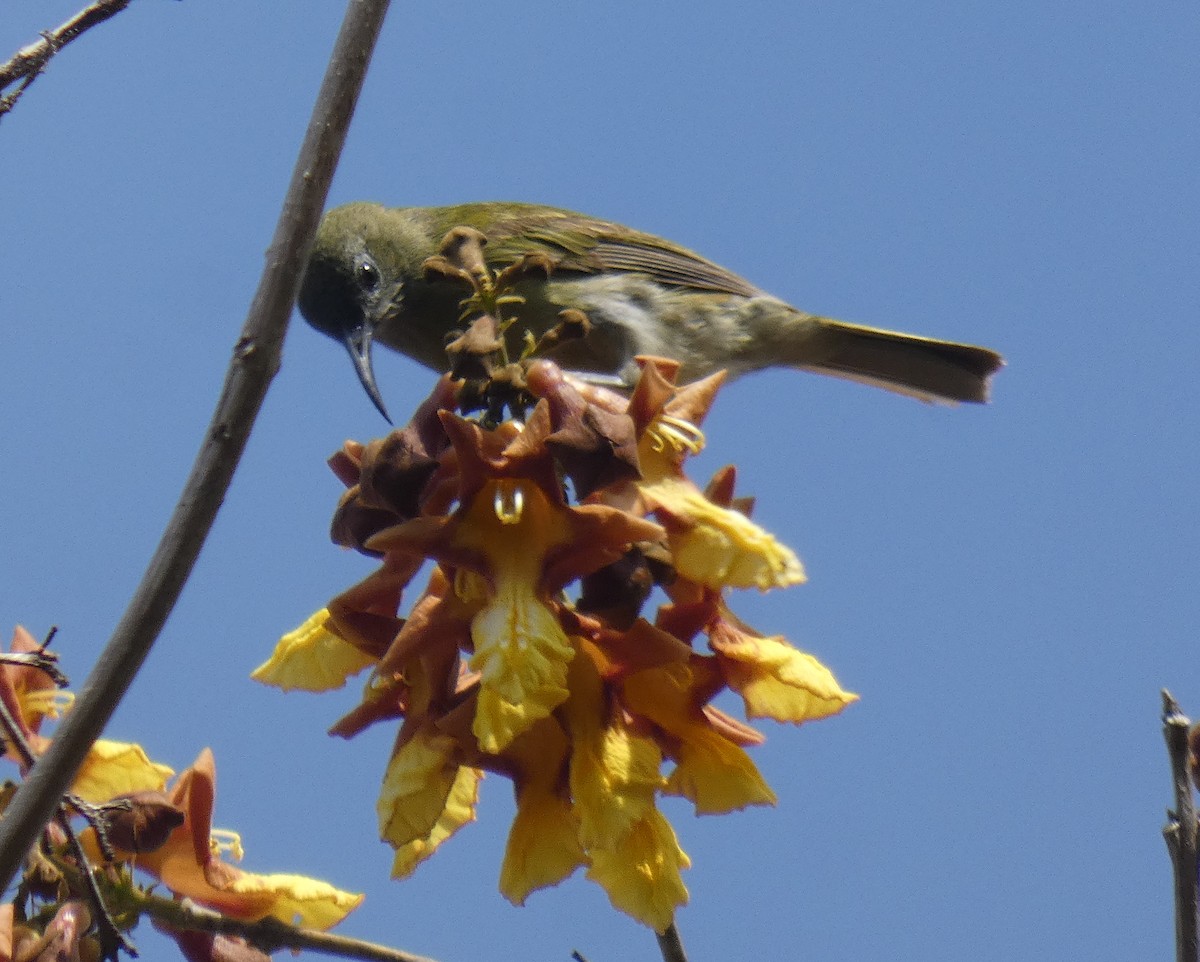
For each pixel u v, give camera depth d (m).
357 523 2.95
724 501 2.95
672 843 2.95
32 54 2.99
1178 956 3.00
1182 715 3.02
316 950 2.99
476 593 2.94
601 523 2.93
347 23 2.97
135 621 2.95
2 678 2.99
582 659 2.95
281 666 2.96
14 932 2.97
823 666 2.96
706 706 2.96
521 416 2.96
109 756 2.99
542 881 2.94
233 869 2.99
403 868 2.96
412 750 2.94
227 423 2.95
